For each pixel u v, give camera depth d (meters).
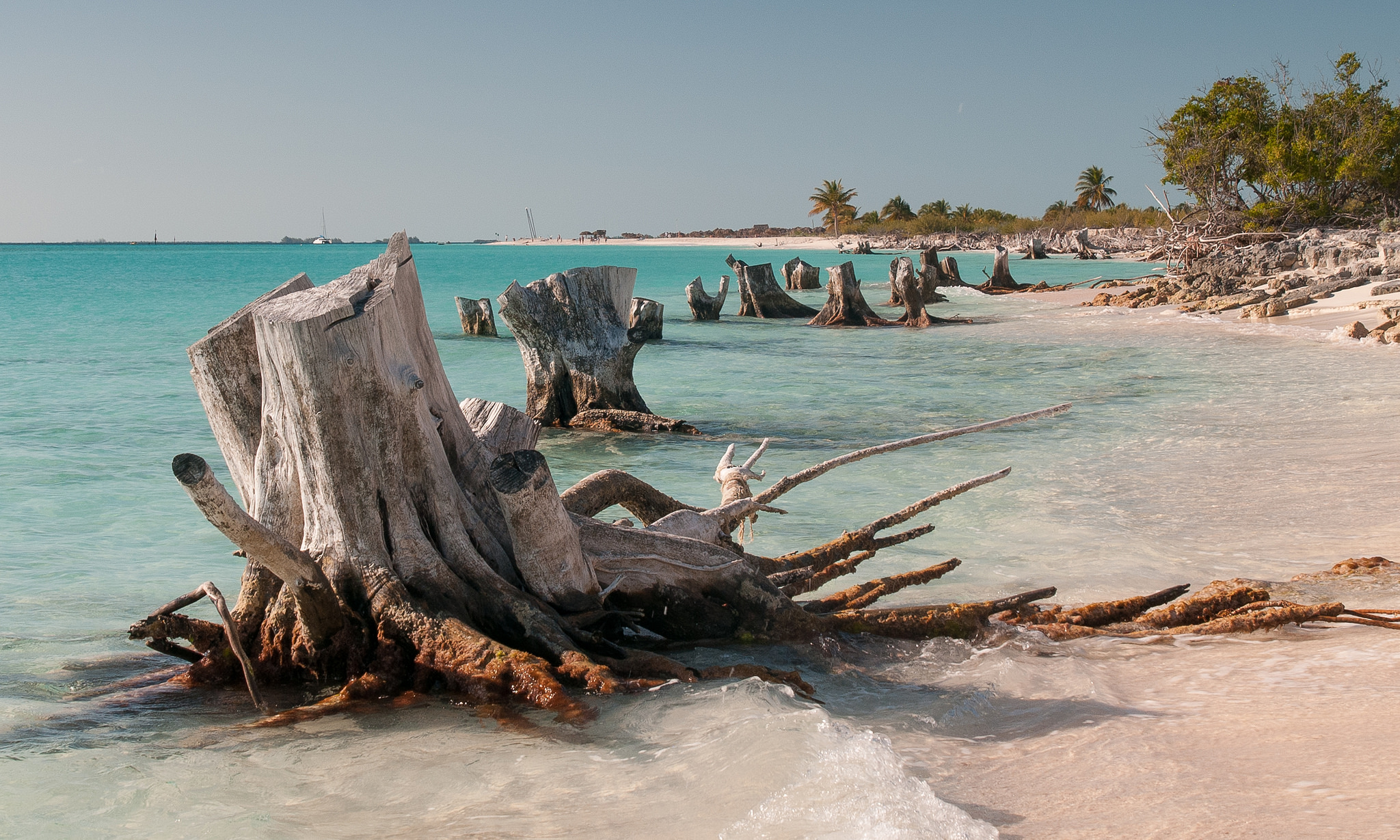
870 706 4.36
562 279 14.98
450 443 5.02
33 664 5.16
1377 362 18.61
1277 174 56.12
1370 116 56.69
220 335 4.73
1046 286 50.25
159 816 3.35
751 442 13.15
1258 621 5.38
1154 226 104.06
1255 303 32.59
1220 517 8.30
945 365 21.81
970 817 2.99
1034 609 5.71
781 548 7.71
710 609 5.24
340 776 3.62
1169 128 60.44
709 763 3.55
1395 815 2.89
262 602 4.77
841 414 15.38
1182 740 3.72
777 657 5.01
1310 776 3.26
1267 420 12.98
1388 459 10.05
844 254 129.00
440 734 3.96
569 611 4.76
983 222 146.12
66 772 3.69
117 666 5.16
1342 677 4.46
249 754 3.85
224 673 4.73
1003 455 11.44
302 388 4.37
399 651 4.43
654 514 6.28
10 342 25.50
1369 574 6.36
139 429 13.53
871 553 6.21
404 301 4.84
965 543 7.73
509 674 4.23
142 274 77.56
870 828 2.93
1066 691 4.47
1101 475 10.16
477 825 3.17
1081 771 3.46
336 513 4.50
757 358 23.61
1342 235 48.00
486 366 22.48
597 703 4.17
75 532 8.27
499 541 4.91
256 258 140.38
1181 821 2.95
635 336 15.08
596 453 12.46
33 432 13.16
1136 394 16.22
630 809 3.23
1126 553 7.34
